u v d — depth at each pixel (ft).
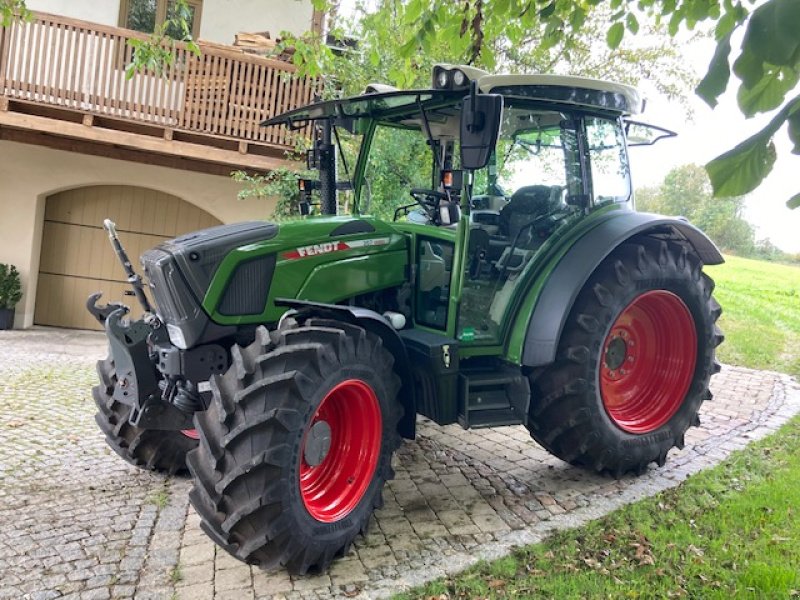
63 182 31.81
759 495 12.53
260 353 9.55
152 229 33.96
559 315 11.96
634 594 9.29
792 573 9.62
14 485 12.81
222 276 10.72
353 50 27.48
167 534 10.94
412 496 12.71
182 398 11.01
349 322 10.83
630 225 12.81
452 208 11.61
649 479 13.60
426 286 12.70
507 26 14.28
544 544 10.80
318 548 9.55
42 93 27.32
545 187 12.96
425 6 13.01
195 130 28.45
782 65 3.71
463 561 10.22
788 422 17.48
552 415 12.67
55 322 33.71
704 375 14.07
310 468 10.40
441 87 11.48
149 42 22.22
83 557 10.09
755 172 4.03
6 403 18.78
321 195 15.03
